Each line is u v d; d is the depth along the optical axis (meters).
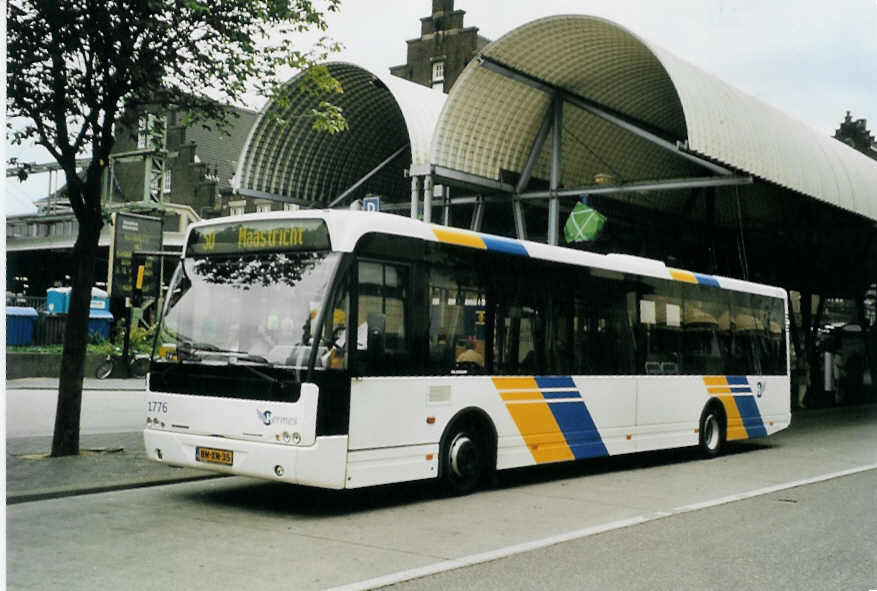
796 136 20.22
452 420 9.92
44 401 22.22
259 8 11.05
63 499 9.15
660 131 21.92
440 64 42.03
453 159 19.22
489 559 6.97
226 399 8.64
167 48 11.11
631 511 9.43
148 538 7.40
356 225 8.86
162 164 43.25
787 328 17.30
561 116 19.42
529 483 11.54
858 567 6.93
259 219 9.23
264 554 6.96
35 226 53.25
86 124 11.27
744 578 6.51
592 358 12.19
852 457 15.19
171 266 34.59
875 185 24.09
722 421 15.09
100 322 36.56
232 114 12.07
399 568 6.61
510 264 10.93
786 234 27.11
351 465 8.60
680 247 26.19
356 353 8.74
